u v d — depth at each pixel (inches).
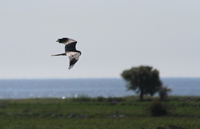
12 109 3063.5
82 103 3528.5
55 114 2780.5
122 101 3730.3
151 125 2178.9
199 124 2228.1
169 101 3661.4
